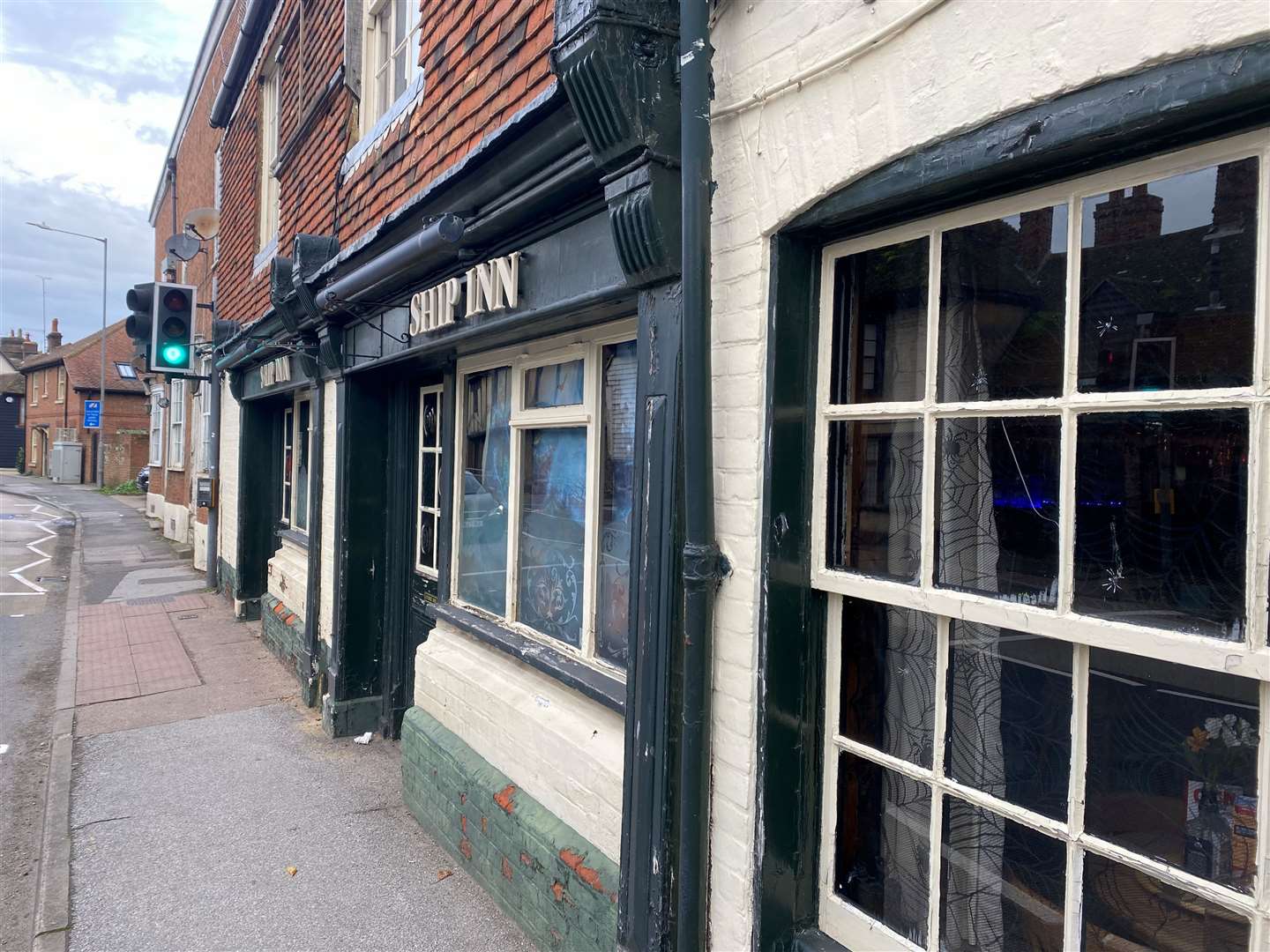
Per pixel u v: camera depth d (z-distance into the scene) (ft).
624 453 9.89
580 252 9.09
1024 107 5.04
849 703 7.04
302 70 21.98
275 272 19.29
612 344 10.12
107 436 108.37
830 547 7.04
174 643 26.20
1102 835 5.21
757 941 7.01
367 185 16.58
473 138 11.82
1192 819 4.81
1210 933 4.76
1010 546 5.74
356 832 13.35
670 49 7.44
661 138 7.36
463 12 12.33
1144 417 4.99
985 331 5.89
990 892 5.93
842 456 6.98
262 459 30.27
